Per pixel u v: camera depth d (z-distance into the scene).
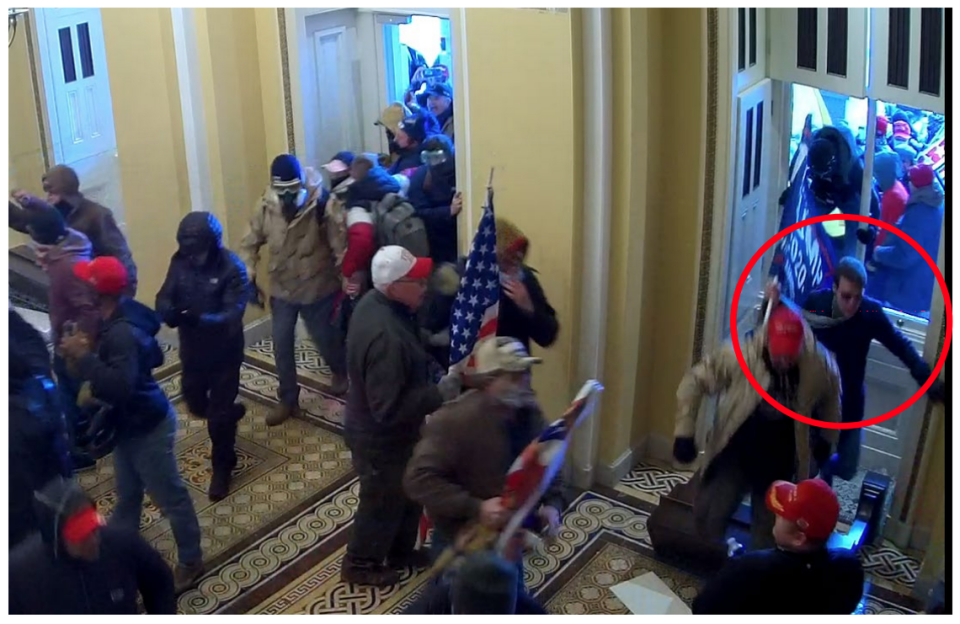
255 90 5.25
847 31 3.92
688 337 4.43
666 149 4.19
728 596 3.09
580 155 4.04
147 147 5.20
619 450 4.52
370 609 3.85
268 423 5.02
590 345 4.29
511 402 3.33
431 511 3.33
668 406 4.61
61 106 5.08
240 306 4.39
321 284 4.88
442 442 3.29
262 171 5.39
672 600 3.85
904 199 4.01
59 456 3.52
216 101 5.09
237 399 5.22
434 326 4.38
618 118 3.99
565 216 4.12
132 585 3.03
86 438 3.82
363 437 3.72
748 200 4.34
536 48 3.96
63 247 3.98
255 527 4.33
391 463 3.74
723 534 3.90
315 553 4.17
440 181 4.74
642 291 4.33
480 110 4.22
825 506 2.99
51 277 3.88
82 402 3.81
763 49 4.18
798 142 4.37
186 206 5.30
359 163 4.74
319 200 4.79
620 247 4.17
